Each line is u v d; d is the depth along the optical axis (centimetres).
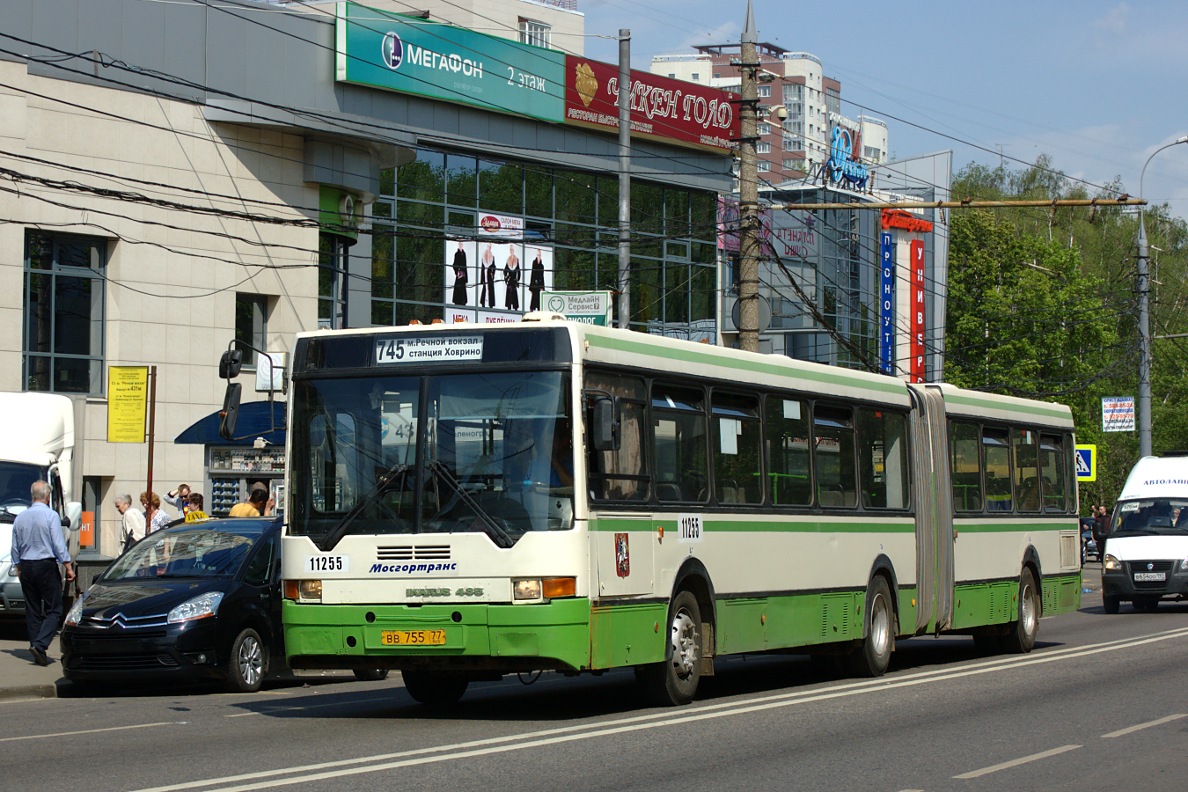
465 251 4028
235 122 3312
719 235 4862
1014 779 916
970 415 1942
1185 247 8219
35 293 3105
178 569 1612
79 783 888
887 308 6056
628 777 902
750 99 2489
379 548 1160
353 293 3684
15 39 2688
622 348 1240
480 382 1173
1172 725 1171
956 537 1864
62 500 2202
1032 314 6475
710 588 1329
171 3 3262
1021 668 1689
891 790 870
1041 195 8350
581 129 4347
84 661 1509
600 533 1166
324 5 3897
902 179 6638
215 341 3316
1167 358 7431
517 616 1126
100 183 3145
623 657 1190
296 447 1209
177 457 3253
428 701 1366
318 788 852
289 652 1189
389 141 3553
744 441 1428
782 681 1602
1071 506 2253
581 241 4372
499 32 6097
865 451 1672
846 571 1591
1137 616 2816
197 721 1253
